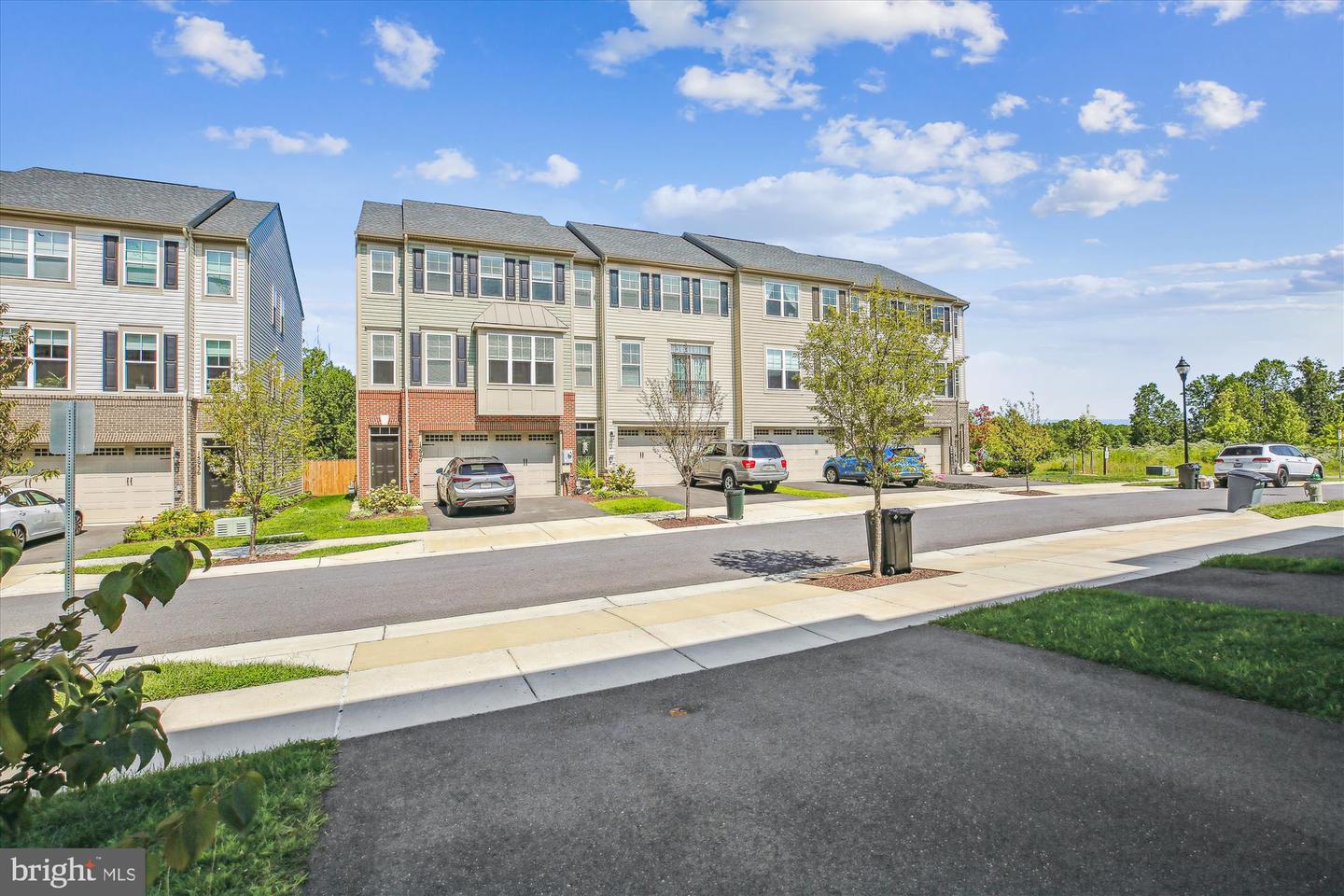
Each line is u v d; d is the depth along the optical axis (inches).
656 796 149.9
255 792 56.5
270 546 593.9
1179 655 219.3
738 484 940.6
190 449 834.8
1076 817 134.7
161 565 62.9
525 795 152.3
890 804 142.7
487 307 957.8
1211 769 150.7
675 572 433.1
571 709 205.3
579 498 913.5
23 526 619.5
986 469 1398.9
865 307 412.5
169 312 829.2
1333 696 181.8
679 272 1122.7
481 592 391.5
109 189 895.7
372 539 618.5
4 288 767.7
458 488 745.0
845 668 232.1
